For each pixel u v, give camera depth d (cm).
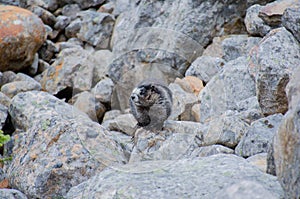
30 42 2358
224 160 1266
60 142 1494
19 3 2823
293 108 1088
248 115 1673
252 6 2188
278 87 1614
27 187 1421
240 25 2412
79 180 1420
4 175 1590
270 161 1205
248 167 1220
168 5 2425
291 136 1058
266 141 1438
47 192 1413
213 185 1146
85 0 2892
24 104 1862
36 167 1448
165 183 1184
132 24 2456
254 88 1844
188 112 1556
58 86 2259
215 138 1568
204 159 1292
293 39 1734
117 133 1602
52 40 2769
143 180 1212
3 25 2311
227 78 1869
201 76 1800
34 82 2222
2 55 2294
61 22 2770
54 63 2344
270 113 1648
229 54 2197
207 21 2389
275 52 1666
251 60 1870
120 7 2741
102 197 1186
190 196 1124
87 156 1446
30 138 1588
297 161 1020
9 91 2133
